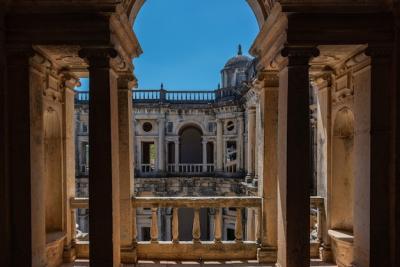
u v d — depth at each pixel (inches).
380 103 273.9
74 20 261.1
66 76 354.3
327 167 362.6
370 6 264.2
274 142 346.9
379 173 274.5
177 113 1379.2
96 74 267.4
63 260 350.6
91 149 271.1
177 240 370.0
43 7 261.4
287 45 266.2
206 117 1384.1
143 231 1278.3
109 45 263.3
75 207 368.8
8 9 261.7
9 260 270.2
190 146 1574.8
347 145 358.3
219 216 372.8
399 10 258.8
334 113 355.9
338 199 357.7
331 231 350.3
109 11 257.1
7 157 269.4
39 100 290.2
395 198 266.8
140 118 1350.9
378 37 267.1
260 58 346.6
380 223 274.4
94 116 269.4
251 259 365.7
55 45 268.5
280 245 296.2
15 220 271.6
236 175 1255.5
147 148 1471.5
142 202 368.8
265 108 345.7
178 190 1326.3
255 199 369.1
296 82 269.6
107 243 271.6
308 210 273.6
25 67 268.7
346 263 326.3
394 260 267.6
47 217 354.3
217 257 366.6
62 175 355.6
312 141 797.9
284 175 282.0
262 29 308.3
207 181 1323.8
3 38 262.1
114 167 282.4
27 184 272.1
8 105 269.9
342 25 265.3
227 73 1412.4
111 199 272.5
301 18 263.7
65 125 357.7
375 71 273.0
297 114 271.1
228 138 1330.0
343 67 333.1
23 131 271.1
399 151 266.4
